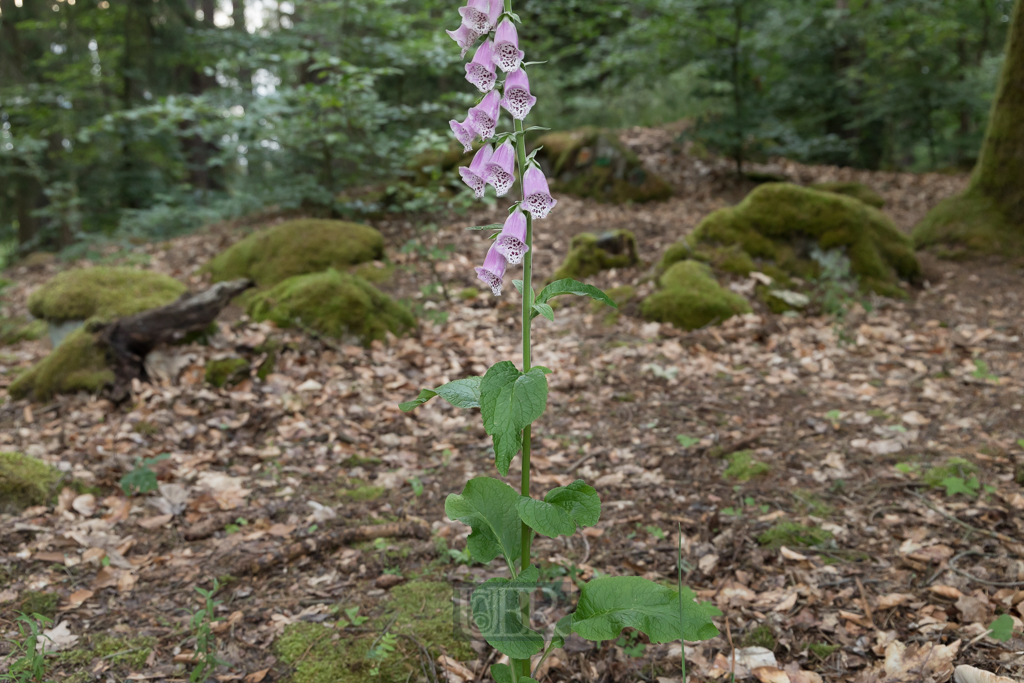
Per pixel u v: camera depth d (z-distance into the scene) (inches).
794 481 159.3
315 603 123.3
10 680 101.2
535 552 137.0
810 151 483.8
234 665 107.0
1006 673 95.1
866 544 133.8
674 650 108.4
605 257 309.1
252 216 418.0
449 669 104.9
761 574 126.6
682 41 415.2
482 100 74.7
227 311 270.8
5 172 526.0
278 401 208.8
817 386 213.2
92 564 134.4
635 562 131.6
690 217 382.3
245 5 795.4
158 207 457.1
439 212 384.2
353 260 314.8
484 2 73.0
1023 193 311.9
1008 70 312.3
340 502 160.4
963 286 286.2
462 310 285.4
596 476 168.6
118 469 170.2
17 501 150.3
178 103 344.5
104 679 103.4
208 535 146.2
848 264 284.0
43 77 610.5
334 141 337.7
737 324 254.8
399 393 220.5
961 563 124.3
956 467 155.3
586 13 548.1
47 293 263.4
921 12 471.2
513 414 71.6
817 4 482.0
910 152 657.6
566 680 104.0
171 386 214.8
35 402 216.8
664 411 201.6
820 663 104.0
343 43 378.0
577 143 436.8
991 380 199.6
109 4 613.9
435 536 143.1
